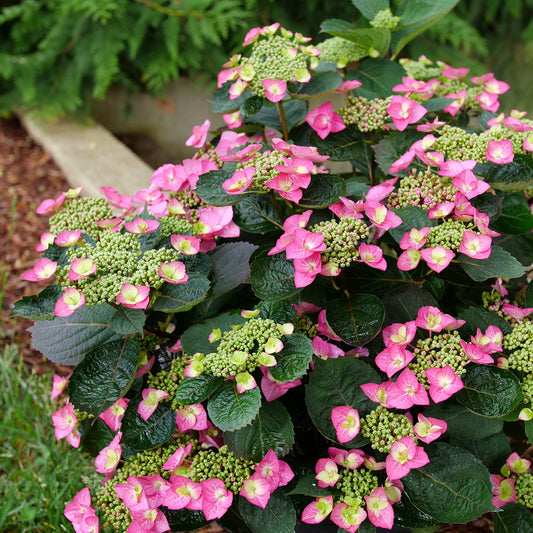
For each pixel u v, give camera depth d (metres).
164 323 1.03
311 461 1.00
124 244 0.97
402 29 1.17
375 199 0.99
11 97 2.51
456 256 0.97
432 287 1.03
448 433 0.97
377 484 0.95
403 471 0.91
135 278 0.94
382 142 1.05
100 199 1.07
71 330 0.99
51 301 0.96
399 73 1.14
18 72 2.38
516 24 3.01
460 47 2.97
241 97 1.08
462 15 2.71
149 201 1.09
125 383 0.95
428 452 0.95
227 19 2.28
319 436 1.05
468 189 0.97
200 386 0.94
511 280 1.10
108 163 2.16
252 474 0.96
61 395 1.41
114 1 2.30
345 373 0.96
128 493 0.96
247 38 1.08
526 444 1.08
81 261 0.94
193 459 0.98
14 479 1.27
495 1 2.76
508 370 0.95
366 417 0.95
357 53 1.17
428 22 1.14
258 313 0.97
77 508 1.00
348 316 0.98
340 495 0.94
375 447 0.94
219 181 1.00
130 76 2.73
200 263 1.01
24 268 1.84
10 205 2.12
